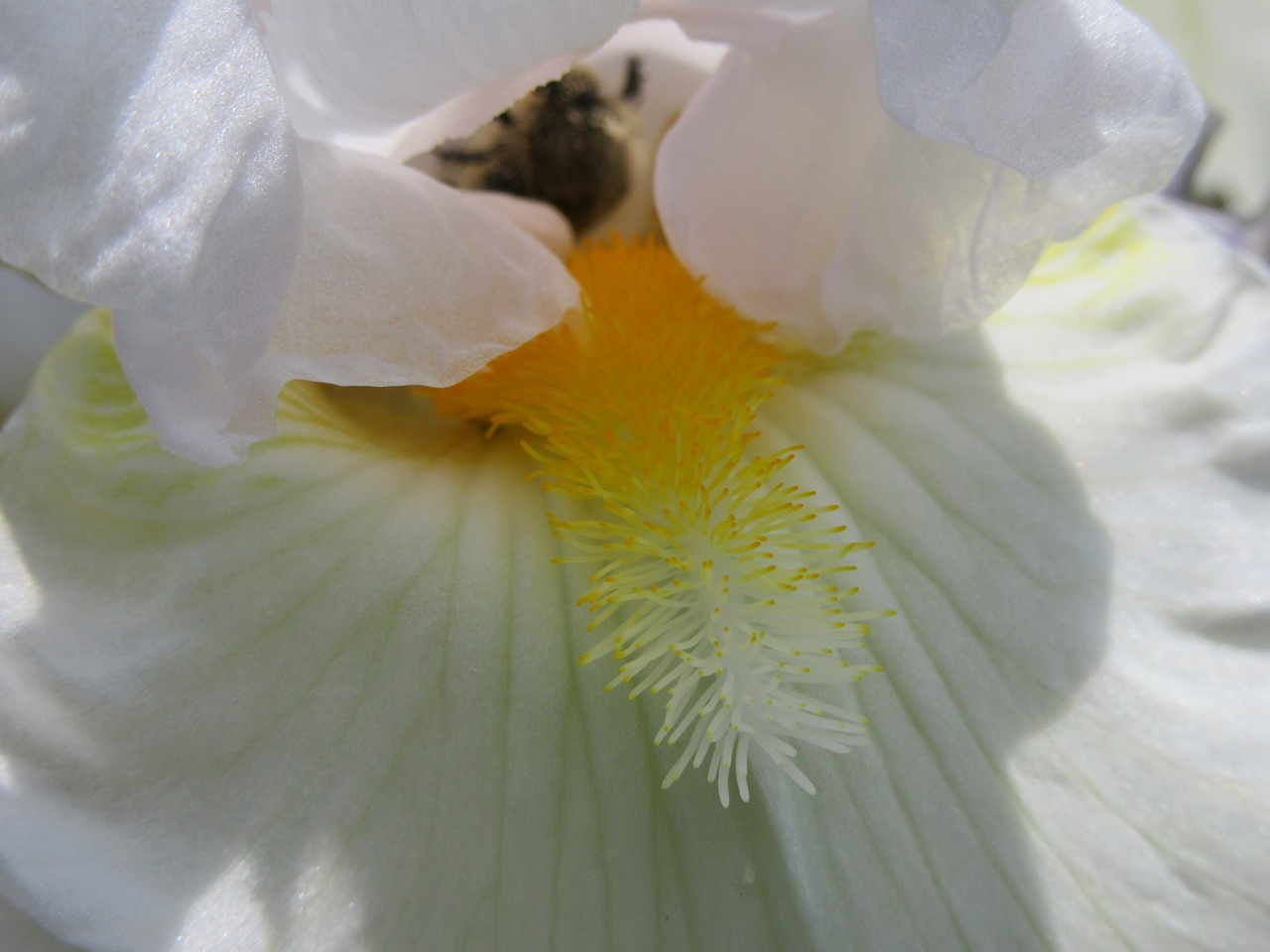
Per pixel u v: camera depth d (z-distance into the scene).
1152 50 0.06
